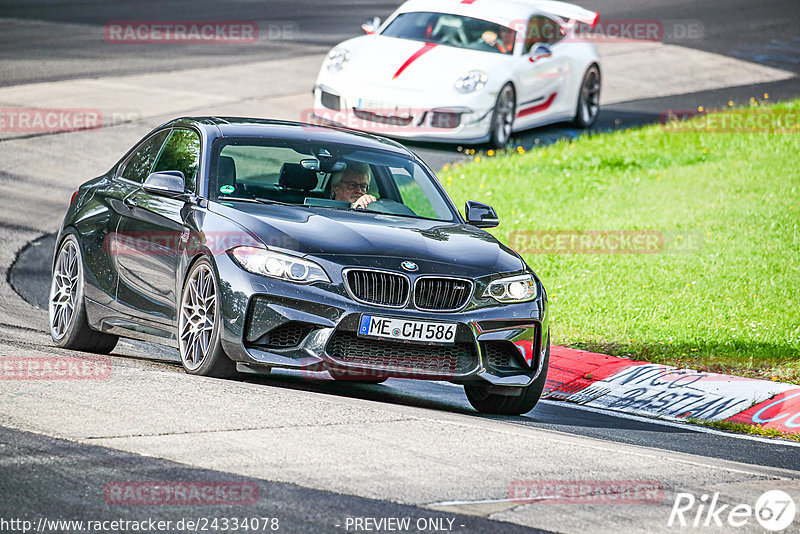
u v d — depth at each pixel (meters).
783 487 19.59
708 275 41.00
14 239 44.59
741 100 74.50
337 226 25.28
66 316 29.72
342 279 23.83
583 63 65.56
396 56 57.94
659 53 89.62
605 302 38.09
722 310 37.16
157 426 19.44
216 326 24.09
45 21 92.94
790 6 114.06
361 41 59.84
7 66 73.50
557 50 63.78
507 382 25.11
